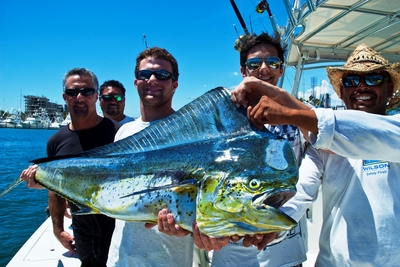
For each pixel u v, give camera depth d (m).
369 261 1.72
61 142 3.15
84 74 3.09
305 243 2.30
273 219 1.43
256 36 2.61
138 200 1.73
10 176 19.73
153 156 1.78
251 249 2.10
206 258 2.84
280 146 1.56
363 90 2.04
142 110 2.46
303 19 3.83
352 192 1.82
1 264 7.23
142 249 2.09
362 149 1.35
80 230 2.94
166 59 2.42
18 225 10.09
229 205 1.49
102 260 2.90
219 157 1.60
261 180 1.49
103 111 5.21
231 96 1.75
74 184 1.96
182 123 1.80
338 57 5.11
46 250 3.51
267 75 2.55
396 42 4.50
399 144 1.36
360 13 3.76
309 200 1.98
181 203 1.62
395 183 1.71
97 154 1.97
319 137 1.35
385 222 1.70
